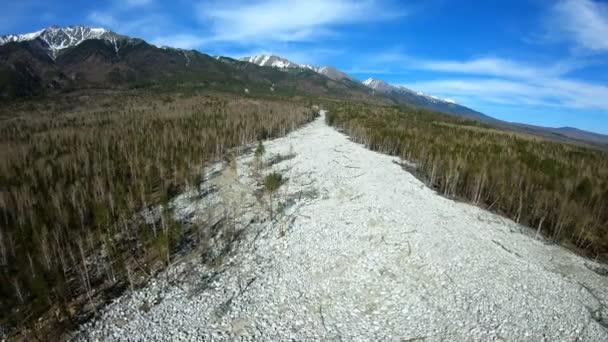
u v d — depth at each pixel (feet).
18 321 40.32
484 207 83.87
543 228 75.41
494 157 107.45
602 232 73.72
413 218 67.56
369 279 49.16
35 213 63.46
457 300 43.45
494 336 37.58
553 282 48.91
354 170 105.40
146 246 59.16
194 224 69.10
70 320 40.32
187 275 51.13
